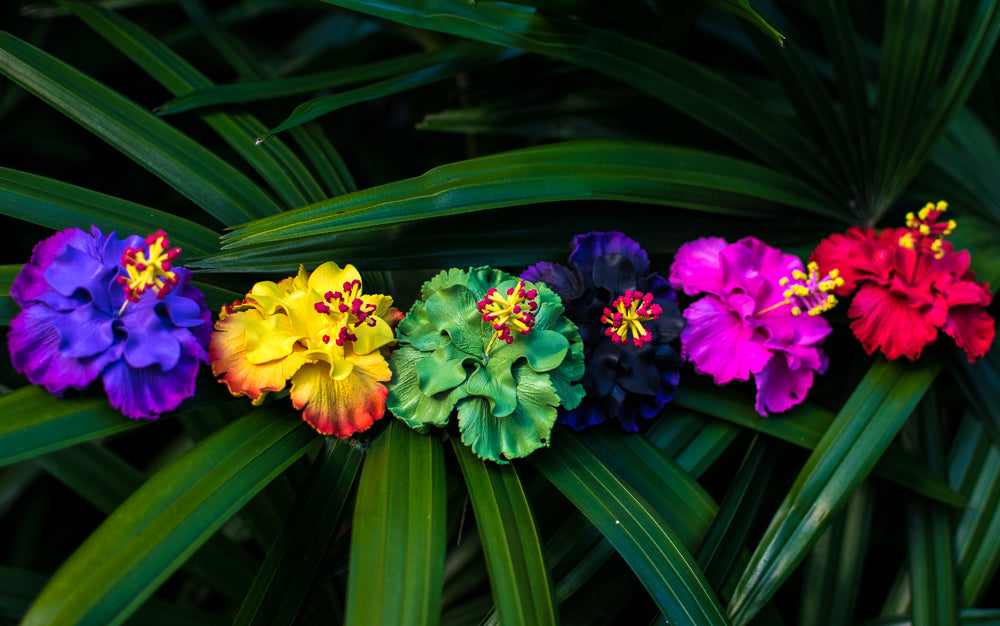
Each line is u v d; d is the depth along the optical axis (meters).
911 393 0.71
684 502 0.68
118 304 0.62
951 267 0.72
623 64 0.73
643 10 0.75
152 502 0.60
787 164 0.77
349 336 0.63
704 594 0.62
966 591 0.73
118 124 0.70
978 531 0.74
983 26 0.72
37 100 0.87
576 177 0.69
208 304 0.67
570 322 0.66
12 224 0.87
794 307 0.69
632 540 0.63
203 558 0.74
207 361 0.63
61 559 0.84
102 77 0.90
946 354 0.73
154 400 0.62
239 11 0.90
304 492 0.65
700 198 0.72
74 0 0.76
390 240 0.68
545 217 0.72
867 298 0.72
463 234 0.70
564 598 0.67
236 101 0.73
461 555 0.78
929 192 0.82
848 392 0.77
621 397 0.67
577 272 0.69
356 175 0.91
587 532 0.69
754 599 0.66
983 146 0.83
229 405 0.76
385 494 0.61
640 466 0.68
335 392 0.63
